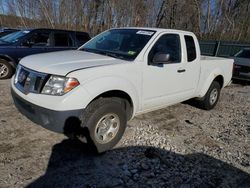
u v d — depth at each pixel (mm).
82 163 3250
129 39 4219
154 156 3553
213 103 5922
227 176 3271
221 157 3729
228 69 6129
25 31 7836
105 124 3420
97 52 4191
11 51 7223
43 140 3711
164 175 3162
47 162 3193
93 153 3455
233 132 4719
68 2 25438
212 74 5504
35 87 3162
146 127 4508
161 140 4059
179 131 4523
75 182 2879
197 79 5070
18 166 3049
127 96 3689
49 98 3008
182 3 24703
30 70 3320
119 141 3832
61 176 2955
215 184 3086
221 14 23359
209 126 4926
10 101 5246
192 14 24453
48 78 3076
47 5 25203
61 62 3385
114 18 25891
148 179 3059
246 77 9195
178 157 3604
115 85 3373
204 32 24203
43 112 3043
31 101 3119
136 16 25734
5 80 7273
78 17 26062
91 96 3119
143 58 3805
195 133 4516
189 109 5844
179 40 4543
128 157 3479
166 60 3867
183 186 2986
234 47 14039
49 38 7859
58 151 3461
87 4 25828
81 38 8570
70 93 2990
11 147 3439
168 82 4293
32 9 25875
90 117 3213
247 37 21172
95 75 3207
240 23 22297
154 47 4012
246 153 3928
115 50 4125
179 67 4453
